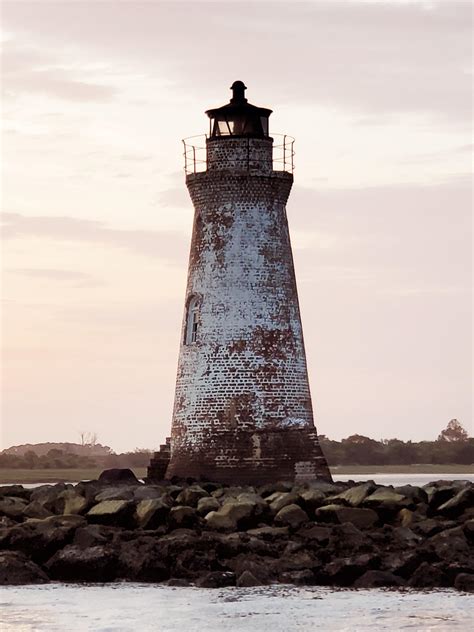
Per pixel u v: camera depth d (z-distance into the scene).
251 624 84.69
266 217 127.81
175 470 126.88
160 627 84.25
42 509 110.69
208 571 95.38
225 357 125.50
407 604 88.81
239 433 124.38
